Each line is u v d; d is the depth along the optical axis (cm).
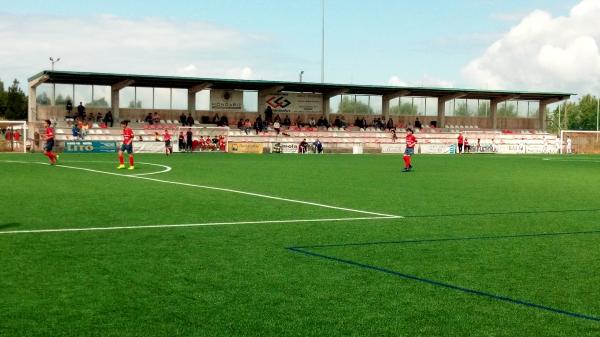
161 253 822
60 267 731
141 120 5869
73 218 1145
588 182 2252
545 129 7588
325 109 6538
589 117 16825
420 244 913
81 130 5206
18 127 5025
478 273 725
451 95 7000
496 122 7394
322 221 1145
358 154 5659
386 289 646
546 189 1927
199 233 991
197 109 6059
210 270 724
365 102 6806
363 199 1555
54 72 4988
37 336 494
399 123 7012
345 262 778
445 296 621
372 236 982
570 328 525
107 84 5641
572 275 718
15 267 730
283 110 6388
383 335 504
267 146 5775
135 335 498
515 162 4097
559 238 982
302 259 793
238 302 591
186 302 589
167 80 5494
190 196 1566
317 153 5800
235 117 6203
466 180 2311
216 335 499
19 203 1379
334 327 522
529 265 771
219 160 3794
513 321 543
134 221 1115
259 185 1944
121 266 740
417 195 1680
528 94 7094
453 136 6894
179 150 5428
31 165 2923
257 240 931
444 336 503
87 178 2136
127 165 3066
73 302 585
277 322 533
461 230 1055
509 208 1394
